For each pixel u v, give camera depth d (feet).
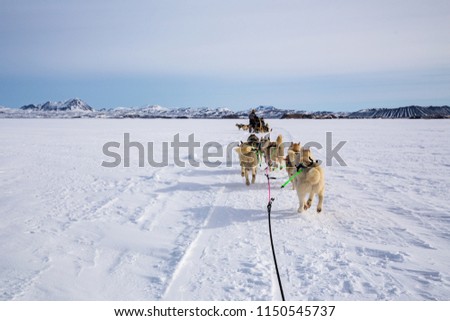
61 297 13.07
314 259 15.76
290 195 27.22
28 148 61.26
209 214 22.72
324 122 186.60
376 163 44.39
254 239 18.31
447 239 17.90
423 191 28.43
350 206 24.11
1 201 26.61
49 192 29.63
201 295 13.07
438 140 73.82
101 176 36.94
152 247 17.69
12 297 13.00
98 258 16.49
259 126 87.45
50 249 17.51
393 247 16.98
